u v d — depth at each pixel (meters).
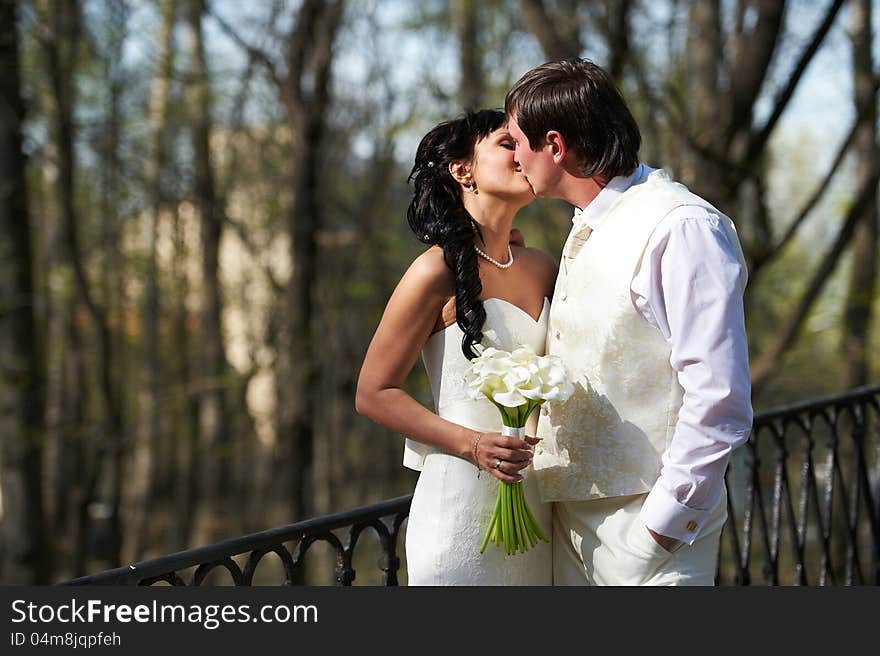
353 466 38.19
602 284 3.62
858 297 21.22
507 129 3.86
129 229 34.50
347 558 4.17
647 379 3.60
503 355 3.63
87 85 24.41
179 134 28.62
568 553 3.99
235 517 37.69
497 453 3.64
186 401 30.61
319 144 19.06
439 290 3.80
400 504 4.39
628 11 12.87
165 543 37.97
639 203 3.59
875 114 17.30
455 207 3.85
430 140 3.91
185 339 36.81
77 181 27.69
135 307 35.66
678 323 3.41
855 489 6.75
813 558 14.20
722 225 3.47
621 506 3.71
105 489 37.97
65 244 21.16
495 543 3.88
